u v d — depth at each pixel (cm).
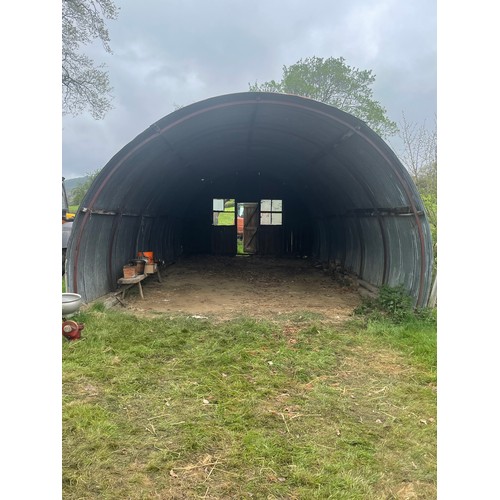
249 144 1004
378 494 254
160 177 927
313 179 1141
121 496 249
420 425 333
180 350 494
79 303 544
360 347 512
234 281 1025
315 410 356
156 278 1035
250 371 437
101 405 356
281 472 273
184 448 296
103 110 1465
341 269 1070
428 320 586
